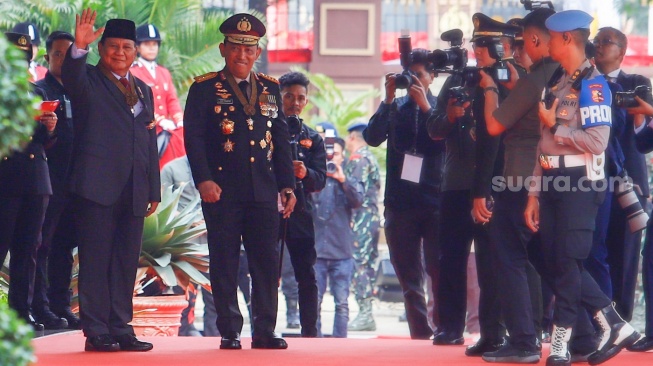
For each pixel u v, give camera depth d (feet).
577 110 66.64
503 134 74.13
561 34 66.90
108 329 75.61
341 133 210.38
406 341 85.87
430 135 84.28
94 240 75.00
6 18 160.45
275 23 254.47
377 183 144.46
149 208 78.18
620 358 73.41
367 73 250.16
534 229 68.64
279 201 89.92
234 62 78.07
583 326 71.97
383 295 177.58
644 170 84.69
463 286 83.87
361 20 250.98
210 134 77.82
